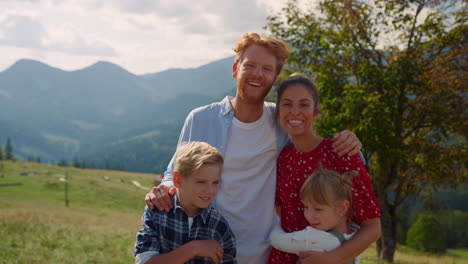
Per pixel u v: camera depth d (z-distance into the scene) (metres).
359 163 2.51
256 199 2.93
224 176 2.89
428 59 14.80
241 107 2.91
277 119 2.97
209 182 2.53
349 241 2.44
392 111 14.27
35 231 12.30
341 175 2.47
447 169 15.28
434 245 41.97
